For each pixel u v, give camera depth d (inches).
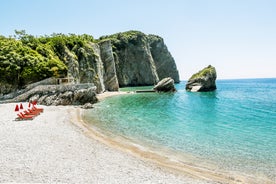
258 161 712.4
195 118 1457.9
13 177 498.9
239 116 1539.1
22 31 3036.4
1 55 2151.8
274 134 1053.8
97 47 3951.8
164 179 555.2
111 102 2257.6
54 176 519.2
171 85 3548.2
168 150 809.5
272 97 2864.2
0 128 982.4
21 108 1541.6
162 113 1636.3
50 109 1652.3
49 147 739.4
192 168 647.8
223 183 553.9
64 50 2933.1
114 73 4104.3
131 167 620.7
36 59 2265.0
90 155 695.1
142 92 3538.4
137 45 6678.2
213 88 3804.1
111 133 1027.9
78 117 1386.6
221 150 816.9
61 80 2282.2
